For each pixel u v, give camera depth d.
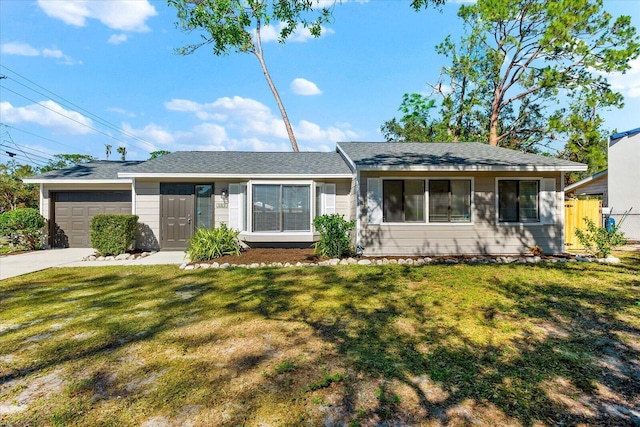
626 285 6.35
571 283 6.50
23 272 7.62
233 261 8.75
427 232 9.85
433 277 7.04
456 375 3.06
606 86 18.62
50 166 27.23
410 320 4.50
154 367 3.19
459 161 9.85
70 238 12.16
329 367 3.19
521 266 8.20
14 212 11.30
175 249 11.15
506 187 9.98
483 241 9.91
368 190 9.77
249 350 3.57
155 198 11.16
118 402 2.62
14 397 2.69
